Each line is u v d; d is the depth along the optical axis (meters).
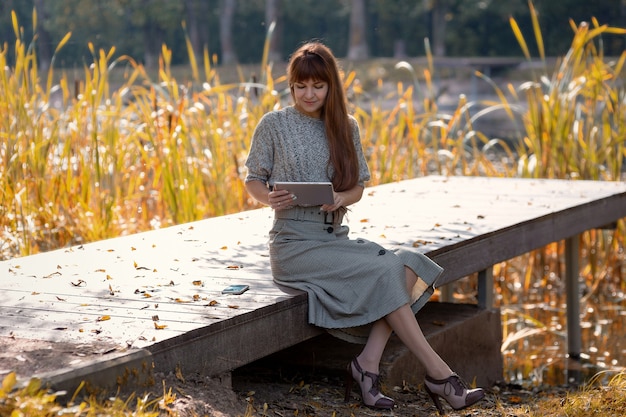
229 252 5.07
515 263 8.50
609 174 8.82
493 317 5.68
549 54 37.84
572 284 7.01
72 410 2.91
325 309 4.05
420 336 3.93
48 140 7.07
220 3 37.59
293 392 4.24
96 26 34.78
